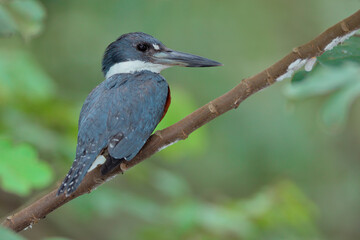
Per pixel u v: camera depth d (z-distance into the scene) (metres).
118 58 8.66
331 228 14.01
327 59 6.00
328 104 8.10
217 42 12.27
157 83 7.58
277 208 10.49
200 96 12.08
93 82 11.95
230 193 12.81
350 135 14.05
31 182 7.26
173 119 10.50
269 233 10.59
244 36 12.52
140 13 11.80
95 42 11.91
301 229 10.68
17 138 9.66
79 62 11.95
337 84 7.88
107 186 10.61
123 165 6.48
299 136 12.55
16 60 10.08
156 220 10.41
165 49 8.67
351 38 5.87
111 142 6.64
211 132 12.51
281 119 12.47
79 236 12.80
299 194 10.70
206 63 8.54
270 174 12.66
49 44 11.95
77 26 11.89
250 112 12.51
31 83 10.04
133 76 7.68
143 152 6.47
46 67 11.91
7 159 7.23
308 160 12.80
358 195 13.80
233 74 12.34
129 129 6.87
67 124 10.49
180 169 13.02
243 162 12.60
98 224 12.96
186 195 10.95
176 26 11.99
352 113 14.20
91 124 6.79
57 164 9.89
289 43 13.15
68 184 6.04
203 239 10.26
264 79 5.85
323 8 13.51
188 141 10.76
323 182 13.64
